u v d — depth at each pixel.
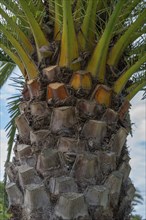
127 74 3.83
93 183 3.46
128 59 4.05
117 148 3.68
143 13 3.75
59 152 3.52
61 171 3.47
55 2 3.86
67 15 3.59
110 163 3.57
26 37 3.97
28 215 3.42
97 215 3.38
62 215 3.30
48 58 3.83
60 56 3.80
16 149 3.81
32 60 3.87
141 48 4.12
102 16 4.05
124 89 3.99
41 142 3.59
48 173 3.48
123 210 3.61
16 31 3.91
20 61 4.07
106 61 3.89
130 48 4.15
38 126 3.67
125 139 3.75
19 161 3.69
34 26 3.80
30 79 3.85
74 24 3.82
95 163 3.48
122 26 4.01
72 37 3.71
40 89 3.74
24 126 3.77
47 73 3.76
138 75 4.13
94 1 3.76
